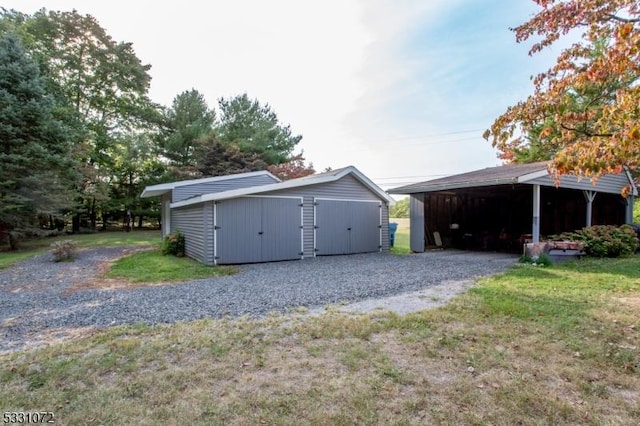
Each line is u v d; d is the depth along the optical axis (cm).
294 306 456
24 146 1219
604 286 545
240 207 907
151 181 2278
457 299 474
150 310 450
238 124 2528
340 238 1092
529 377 255
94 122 2136
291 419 206
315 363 280
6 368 275
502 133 413
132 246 1373
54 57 1897
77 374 263
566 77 387
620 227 991
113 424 203
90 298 530
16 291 596
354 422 203
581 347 308
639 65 332
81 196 1844
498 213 1402
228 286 604
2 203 1184
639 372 262
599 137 333
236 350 307
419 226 1146
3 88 1202
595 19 381
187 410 216
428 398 228
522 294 496
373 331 352
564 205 1263
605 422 204
